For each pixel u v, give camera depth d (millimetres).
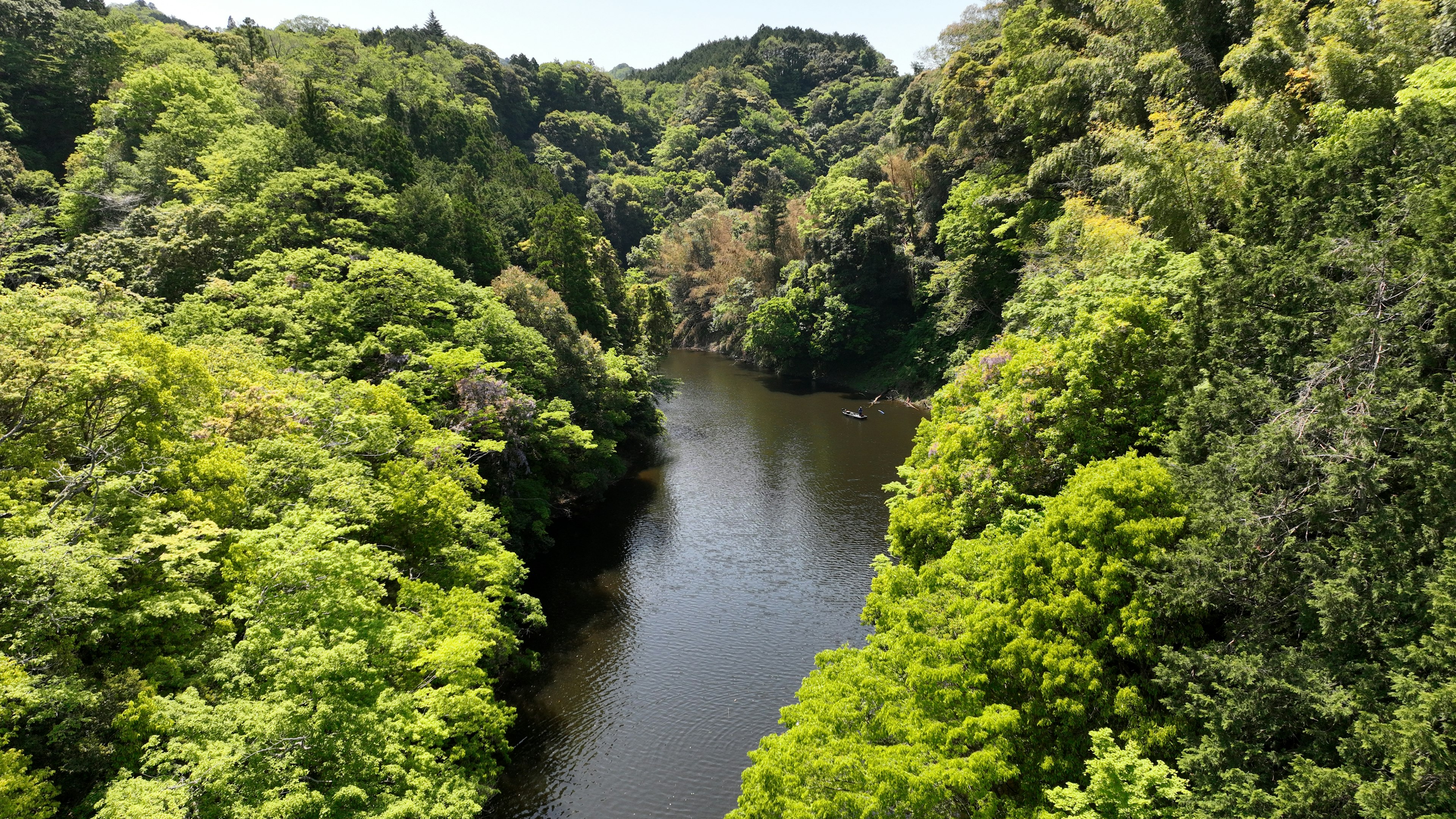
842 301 73938
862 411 60688
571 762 21500
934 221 71312
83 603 13266
